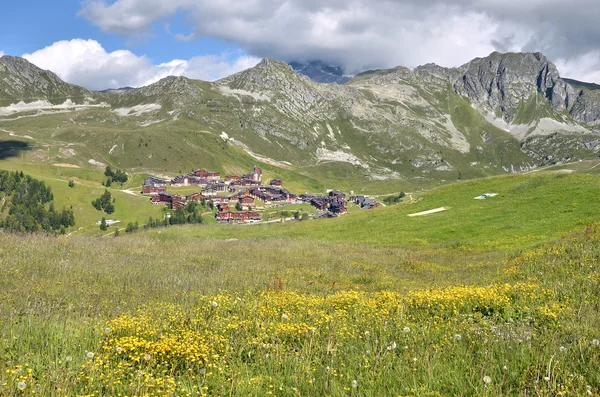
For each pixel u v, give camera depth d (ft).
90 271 65.77
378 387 25.29
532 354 28.84
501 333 33.73
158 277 65.46
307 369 27.20
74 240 101.71
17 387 22.44
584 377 25.26
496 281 65.87
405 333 34.30
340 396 24.43
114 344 30.68
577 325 34.86
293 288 64.13
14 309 40.45
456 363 28.02
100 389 24.00
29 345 30.63
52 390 23.32
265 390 25.25
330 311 42.22
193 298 50.72
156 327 35.83
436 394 23.84
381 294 50.42
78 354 29.48
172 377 26.30
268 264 89.35
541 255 78.95
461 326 36.24
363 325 37.22
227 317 39.47
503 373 26.71
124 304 47.55
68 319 38.22
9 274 59.06
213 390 25.11
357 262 97.09
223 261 88.74
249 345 32.09
